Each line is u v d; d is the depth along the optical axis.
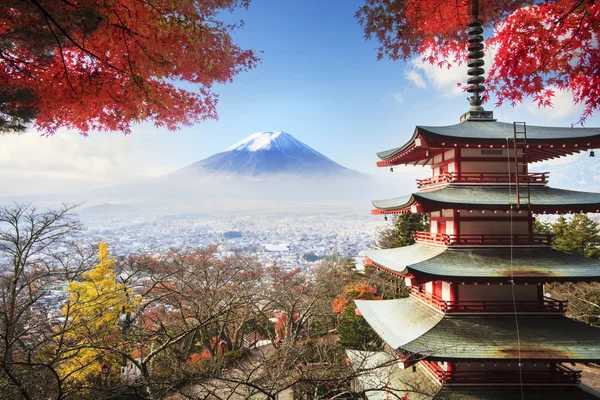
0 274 17.77
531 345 12.57
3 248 16.81
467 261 13.78
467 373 13.71
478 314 13.80
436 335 13.05
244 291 24.52
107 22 4.80
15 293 13.99
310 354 16.20
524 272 13.04
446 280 13.03
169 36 5.21
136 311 20.14
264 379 10.96
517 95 5.34
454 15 5.29
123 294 18.84
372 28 5.58
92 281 19.88
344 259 60.03
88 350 14.38
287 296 28.95
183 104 6.06
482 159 14.98
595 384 21.89
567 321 13.67
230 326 31.31
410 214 39.50
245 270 33.53
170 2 4.96
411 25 5.46
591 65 4.77
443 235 14.79
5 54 5.01
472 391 13.26
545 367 13.75
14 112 5.12
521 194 14.41
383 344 21.30
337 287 37.91
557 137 13.85
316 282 36.78
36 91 5.28
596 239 39.28
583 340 12.77
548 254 14.11
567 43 4.82
